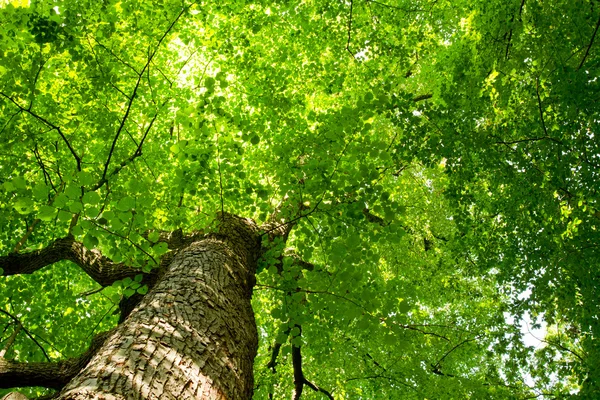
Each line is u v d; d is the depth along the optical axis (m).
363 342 7.58
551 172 4.73
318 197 3.79
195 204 4.97
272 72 6.11
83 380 1.78
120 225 3.04
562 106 4.40
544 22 4.63
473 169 5.41
